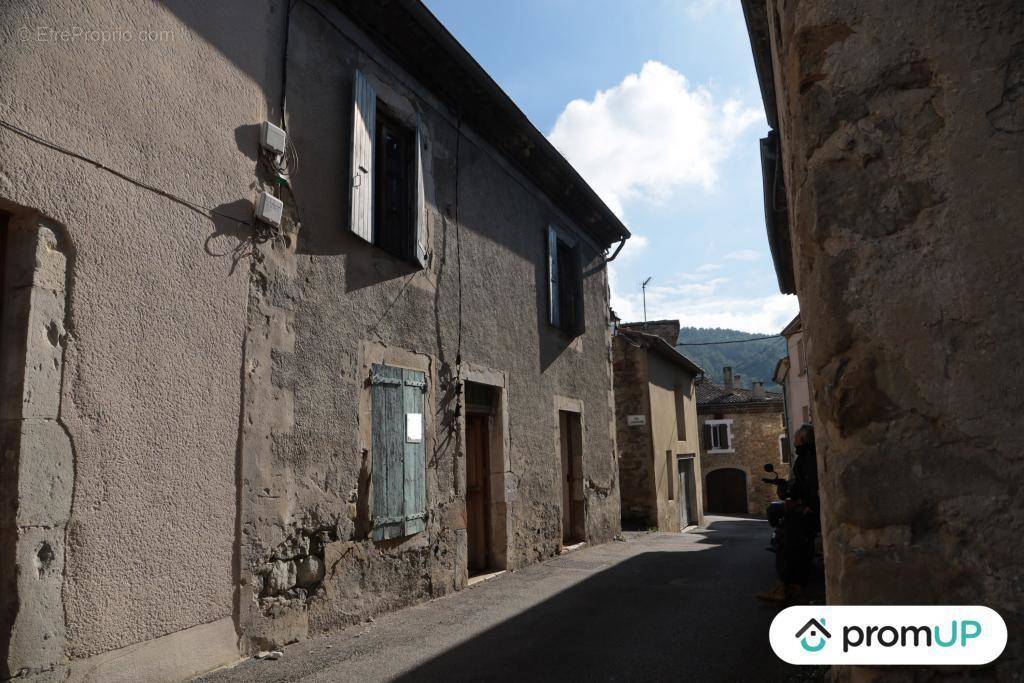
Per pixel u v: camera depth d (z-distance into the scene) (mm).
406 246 7020
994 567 1860
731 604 6352
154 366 4203
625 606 6367
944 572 1900
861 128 2135
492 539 8570
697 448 23391
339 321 5902
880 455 1994
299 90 5691
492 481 8664
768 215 7418
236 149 4965
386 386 6422
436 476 7117
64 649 3580
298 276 5484
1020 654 1817
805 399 25141
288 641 5059
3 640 3369
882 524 1972
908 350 2006
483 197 8703
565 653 4816
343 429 5812
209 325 4621
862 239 2088
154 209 4285
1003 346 1925
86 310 3828
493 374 8539
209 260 4660
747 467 34594
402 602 6379
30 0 3662
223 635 4547
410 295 6973
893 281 2043
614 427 12969
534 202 10273
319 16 6012
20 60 3598
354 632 5492
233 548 4672
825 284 2115
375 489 6121
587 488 11492
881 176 2098
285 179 5375
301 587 5242
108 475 3877
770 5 2867
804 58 2232
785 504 6301
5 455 3490
